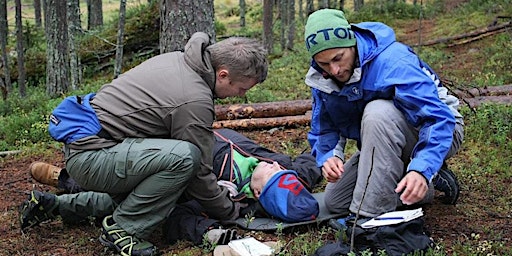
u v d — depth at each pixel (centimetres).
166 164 328
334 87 352
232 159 412
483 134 538
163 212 343
